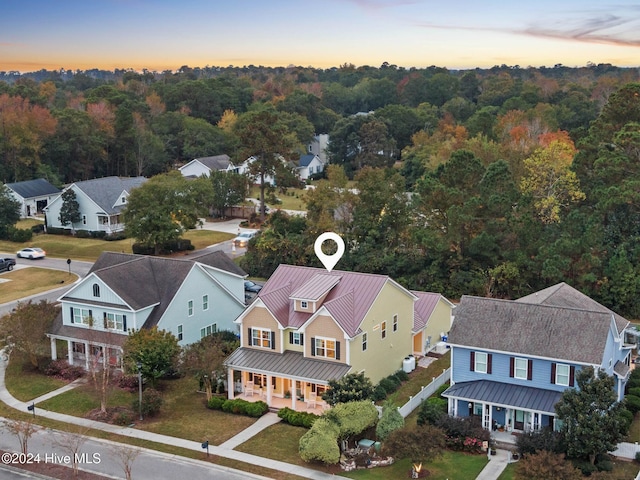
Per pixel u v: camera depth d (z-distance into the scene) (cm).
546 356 4138
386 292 4909
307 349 4625
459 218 6881
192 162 12219
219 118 16725
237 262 8119
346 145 14625
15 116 11856
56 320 5397
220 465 3822
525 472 3328
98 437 4184
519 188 7912
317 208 7912
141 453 3972
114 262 5816
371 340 4744
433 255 7175
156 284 5422
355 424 3925
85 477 3700
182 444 4078
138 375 4569
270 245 7806
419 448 3562
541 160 7825
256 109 16500
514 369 4262
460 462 3838
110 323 5159
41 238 9538
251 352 4794
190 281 5484
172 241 8556
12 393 4834
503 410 4225
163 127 14475
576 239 6588
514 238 6900
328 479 3662
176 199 8538
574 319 4262
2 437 4197
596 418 3634
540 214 7494
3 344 5594
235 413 4509
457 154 7344
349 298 4712
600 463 3678
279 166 10138
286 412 4369
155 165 13750
